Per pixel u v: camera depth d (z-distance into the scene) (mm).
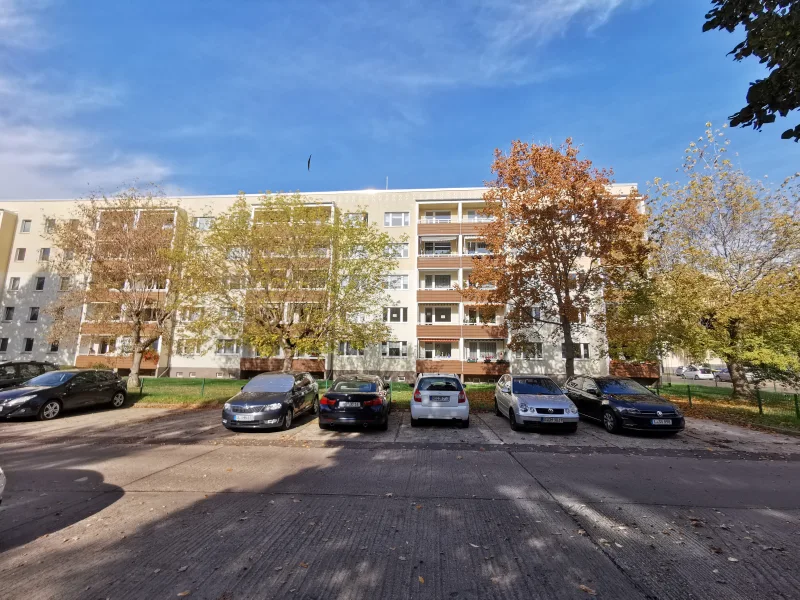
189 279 16875
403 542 3713
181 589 2906
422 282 30891
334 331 16953
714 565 3316
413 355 28875
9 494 5113
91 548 3580
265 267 16141
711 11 3537
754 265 15336
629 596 2852
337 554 3467
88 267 19547
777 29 3209
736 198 15508
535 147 16031
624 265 15914
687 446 8328
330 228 16531
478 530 3998
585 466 6656
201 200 31469
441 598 2809
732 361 15328
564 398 9961
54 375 12344
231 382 22219
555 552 3531
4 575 3117
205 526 4074
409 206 31406
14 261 31984
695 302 14383
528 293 16562
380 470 6332
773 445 8492
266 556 3426
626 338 16266
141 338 22250
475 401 14906
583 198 15297
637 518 4352
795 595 2889
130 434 9414
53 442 8562
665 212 16234
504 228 16797
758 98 3342
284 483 5602
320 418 9602
